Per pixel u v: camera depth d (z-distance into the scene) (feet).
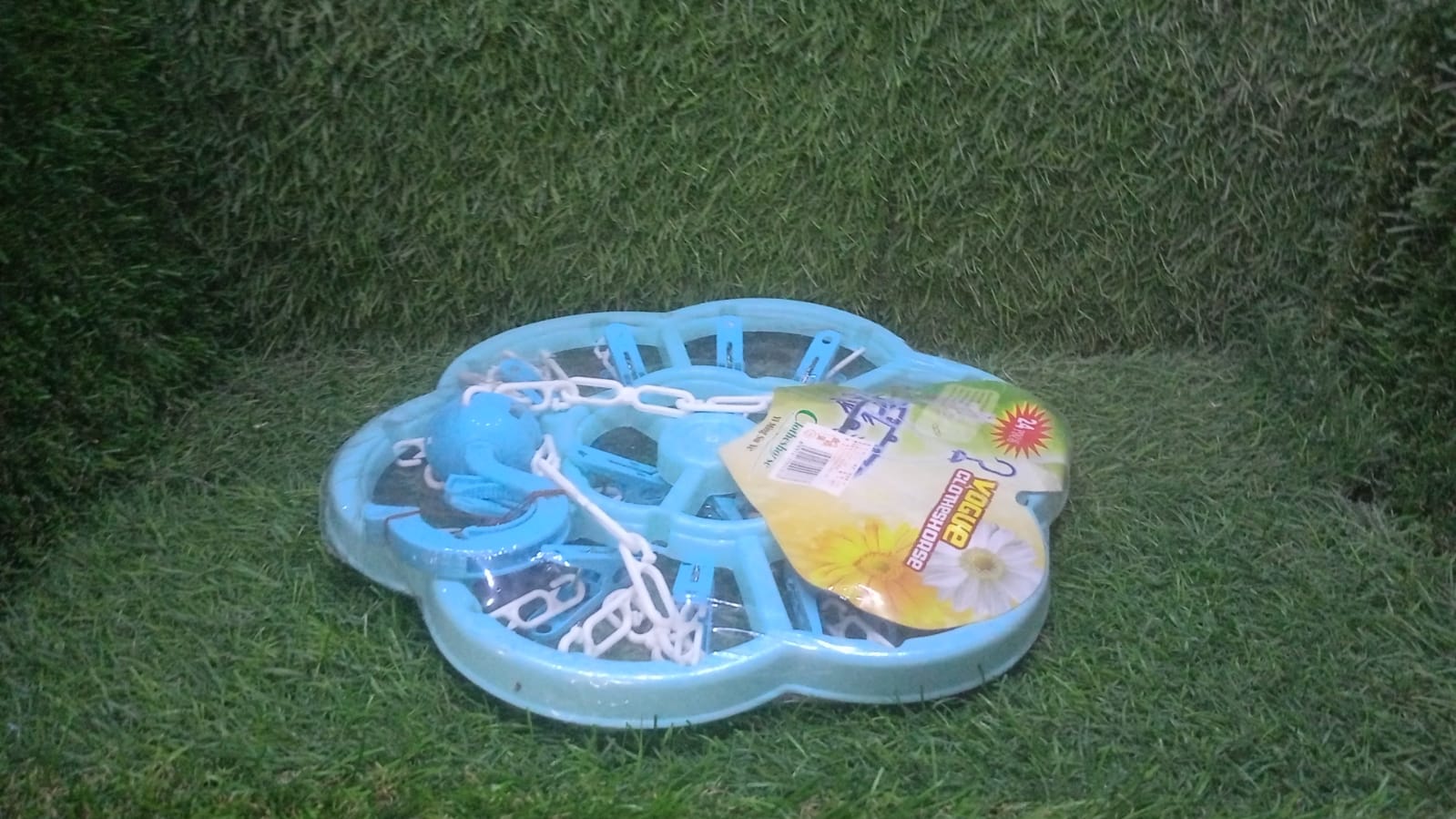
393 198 3.54
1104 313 3.84
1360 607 2.89
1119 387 3.74
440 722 2.51
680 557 2.82
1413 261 3.09
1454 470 3.00
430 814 2.28
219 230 3.53
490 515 2.85
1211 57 3.43
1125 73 3.44
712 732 2.50
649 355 3.68
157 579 2.89
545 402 3.24
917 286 3.81
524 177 3.55
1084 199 3.65
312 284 3.67
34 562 2.90
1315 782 2.45
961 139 3.55
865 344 3.67
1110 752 2.49
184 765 2.39
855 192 3.64
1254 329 3.80
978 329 3.85
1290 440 3.43
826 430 3.11
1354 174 3.38
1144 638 2.79
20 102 2.83
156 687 2.58
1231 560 3.05
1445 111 2.93
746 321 3.72
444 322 3.79
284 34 3.24
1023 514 2.88
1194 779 2.43
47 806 2.30
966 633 2.59
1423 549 3.07
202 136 3.37
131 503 3.14
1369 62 3.29
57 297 2.97
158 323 3.42
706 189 3.62
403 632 2.75
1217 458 3.43
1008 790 2.40
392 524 2.74
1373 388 3.26
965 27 3.40
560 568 2.77
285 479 3.26
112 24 3.07
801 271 3.78
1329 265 3.48
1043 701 2.62
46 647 2.68
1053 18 3.38
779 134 3.54
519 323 3.83
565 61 3.38
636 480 3.08
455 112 3.42
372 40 3.28
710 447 3.09
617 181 3.59
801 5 3.35
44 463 2.96
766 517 2.82
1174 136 3.55
